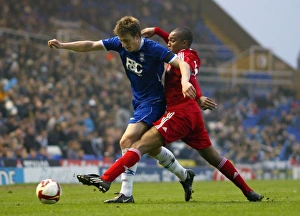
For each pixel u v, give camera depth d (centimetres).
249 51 6397
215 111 5431
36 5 5844
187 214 1093
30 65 4372
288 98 6384
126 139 1348
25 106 3762
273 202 1430
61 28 5900
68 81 4484
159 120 1358
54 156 3534
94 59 5141
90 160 3456
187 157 4284
